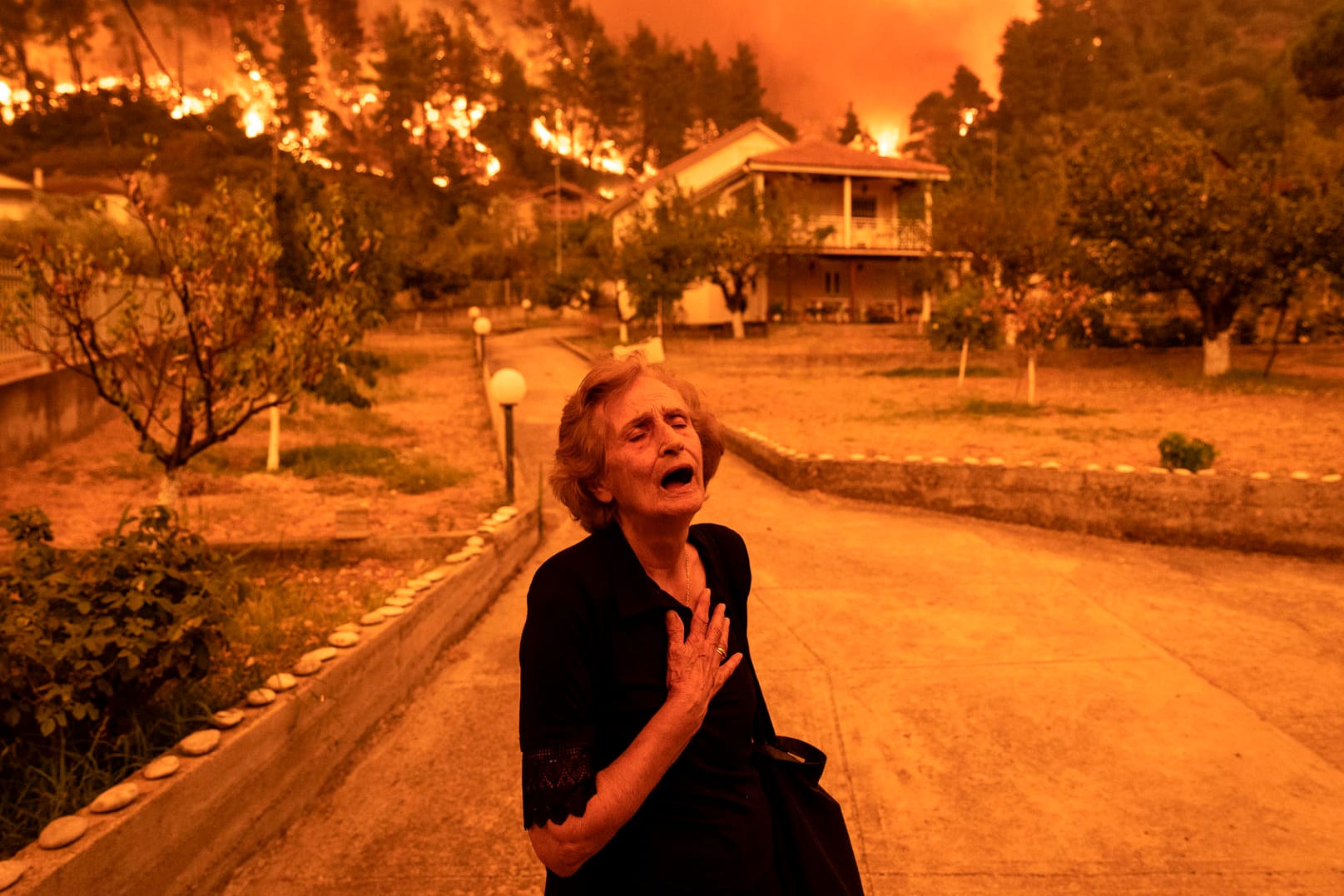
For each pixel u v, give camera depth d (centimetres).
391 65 12719
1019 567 798
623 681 152
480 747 454
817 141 4525
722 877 154
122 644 348
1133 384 2180
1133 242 2280
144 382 1488
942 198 3173
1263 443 1312
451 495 1041
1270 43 17050
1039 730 471
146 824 294
